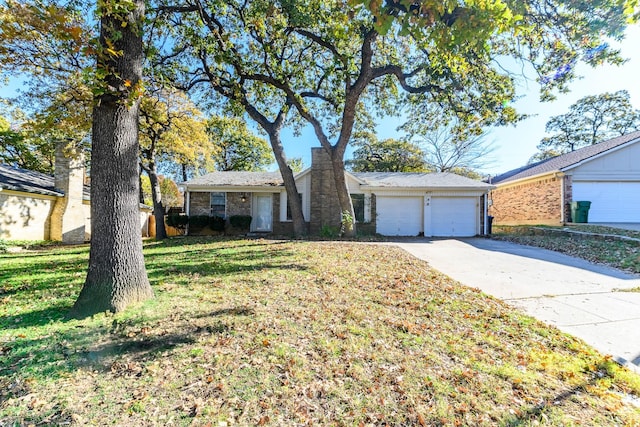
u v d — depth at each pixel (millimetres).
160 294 4242
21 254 9148
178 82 11352
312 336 3033
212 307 3744
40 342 2812
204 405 1996
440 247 9812
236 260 6992
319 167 14320
